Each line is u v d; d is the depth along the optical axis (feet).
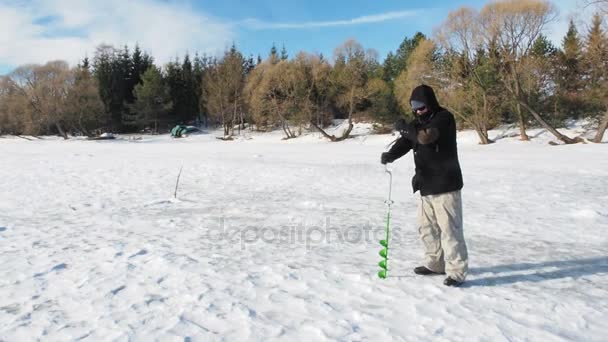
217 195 36.45
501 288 13.64
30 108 200.95
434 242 14.51
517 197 33.76
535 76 126.82
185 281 14.49
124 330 10.96
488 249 18.42
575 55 128.88
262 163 68.03
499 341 10.23
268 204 31.35
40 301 12.91
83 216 26.99
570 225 23.50
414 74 123.13
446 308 12.08
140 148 121.49
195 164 65.92
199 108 244.42
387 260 15.51
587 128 119.96
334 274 15.06
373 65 172.24
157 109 230.89
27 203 32.42
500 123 140.15
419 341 10.24
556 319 11.39
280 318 11.59
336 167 60.85
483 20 111.45
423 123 13.61
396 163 66.69
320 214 27.09
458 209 13.56
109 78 247.29
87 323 11.40
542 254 17.54
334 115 214.48
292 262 16.57
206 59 266.57
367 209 28.99
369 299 12.78
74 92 202.39
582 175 48.26
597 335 10.53
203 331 10.87
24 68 199.21
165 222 24.73
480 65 119.65
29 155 86.94
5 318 11.74
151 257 17.35
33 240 20.44
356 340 10.32
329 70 169.89
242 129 223.71
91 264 16.49
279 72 169.58
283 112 174.50
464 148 110.11
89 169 58.08
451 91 122.83
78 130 227.20
